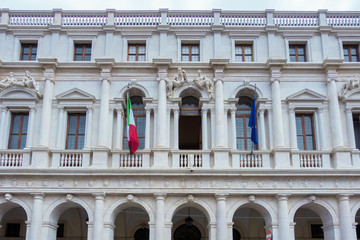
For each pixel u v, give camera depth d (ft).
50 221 112.78
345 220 111.14
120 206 115.55
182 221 135.54
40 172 112.68
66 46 128.67
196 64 124.67
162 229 110.11
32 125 120.78
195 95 126.93
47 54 128.26
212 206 113.29
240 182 113.60
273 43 128.57
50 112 121.49
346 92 123.24
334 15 132.36
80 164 116.37
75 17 131.95
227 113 123.13
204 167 115.96
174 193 112.57
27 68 125.29
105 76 123.34
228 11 131.54
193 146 160.35
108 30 128.77
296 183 113.70
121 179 113.50
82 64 124.67
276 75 123.85
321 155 118.11
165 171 112.98
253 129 116.06
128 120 117.39
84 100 122.21
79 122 124.47
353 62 125.18
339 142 118.32
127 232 133.49
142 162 116.88
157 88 124.16
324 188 113.09
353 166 116.57
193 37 129.39
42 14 132.05
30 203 113.29
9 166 115.85
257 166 117.39
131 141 113.19
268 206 113.29
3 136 120.06
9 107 122.31
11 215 132.36
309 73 126.00
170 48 128.47
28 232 111.14
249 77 125.59
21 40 129.80
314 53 128.36
